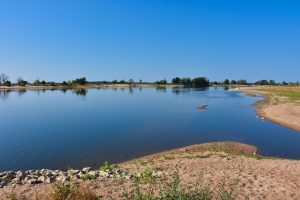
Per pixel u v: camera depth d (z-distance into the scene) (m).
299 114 47.12
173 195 7.01
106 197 9.33
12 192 10.09
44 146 27.28
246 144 29.36
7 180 12.44
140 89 166.75
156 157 22.30
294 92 104.44
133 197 7.82
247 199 9.73
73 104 72.19
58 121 43.94
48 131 35.31
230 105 68.50
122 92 131.88
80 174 13.12
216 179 11.99
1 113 54.34
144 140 30.03
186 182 11.16
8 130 36.06
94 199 9.08
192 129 36.97
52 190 9.54
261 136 33.22
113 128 37.28
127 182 11.33
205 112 55.38
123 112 55.12
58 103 74.94
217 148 26.66
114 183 11.16
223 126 39.56
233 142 29.89
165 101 80.31
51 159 22.92
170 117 48.28
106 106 67.06
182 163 17.11
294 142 30.47
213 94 113.06
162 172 14.01
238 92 127.12
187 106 66.38
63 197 8.68
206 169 14.79
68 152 24.98
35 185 11.23
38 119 46.22
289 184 11.67
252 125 40.47
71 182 11.38
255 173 13.51
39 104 72.25
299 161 17.72
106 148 26.53
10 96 101.94
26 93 121.69
